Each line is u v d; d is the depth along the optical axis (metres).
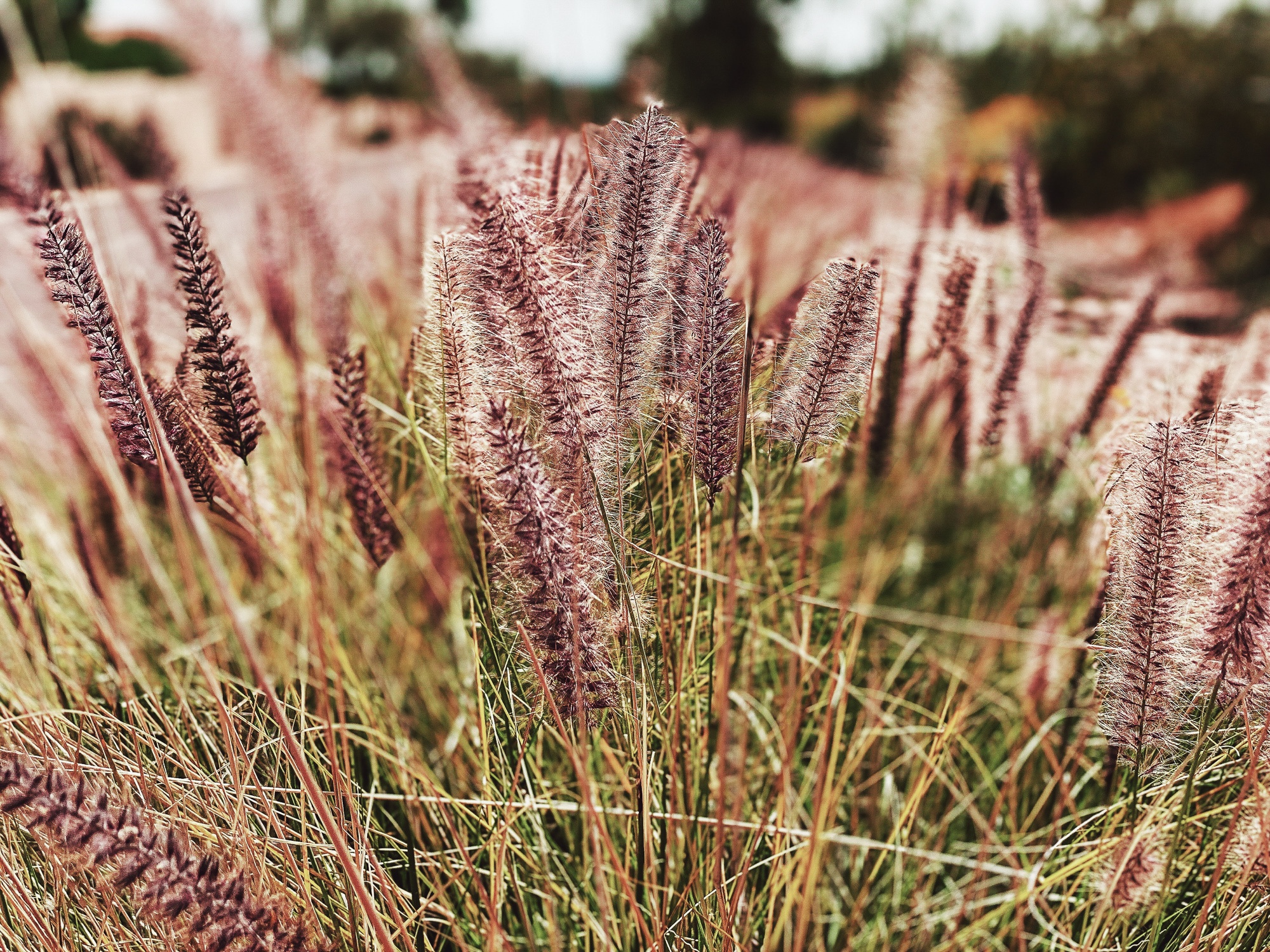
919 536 1.10
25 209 0.53
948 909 0.72
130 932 0.56
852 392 0.59
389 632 0.91
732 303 0.56
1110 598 0.59
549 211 0.58
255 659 0.47
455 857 0.67
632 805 0.63
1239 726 0.59
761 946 0.65
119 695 0.71
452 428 0.58
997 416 0.80
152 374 0.58
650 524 0.60
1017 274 0.80
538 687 0.57
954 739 0.76
